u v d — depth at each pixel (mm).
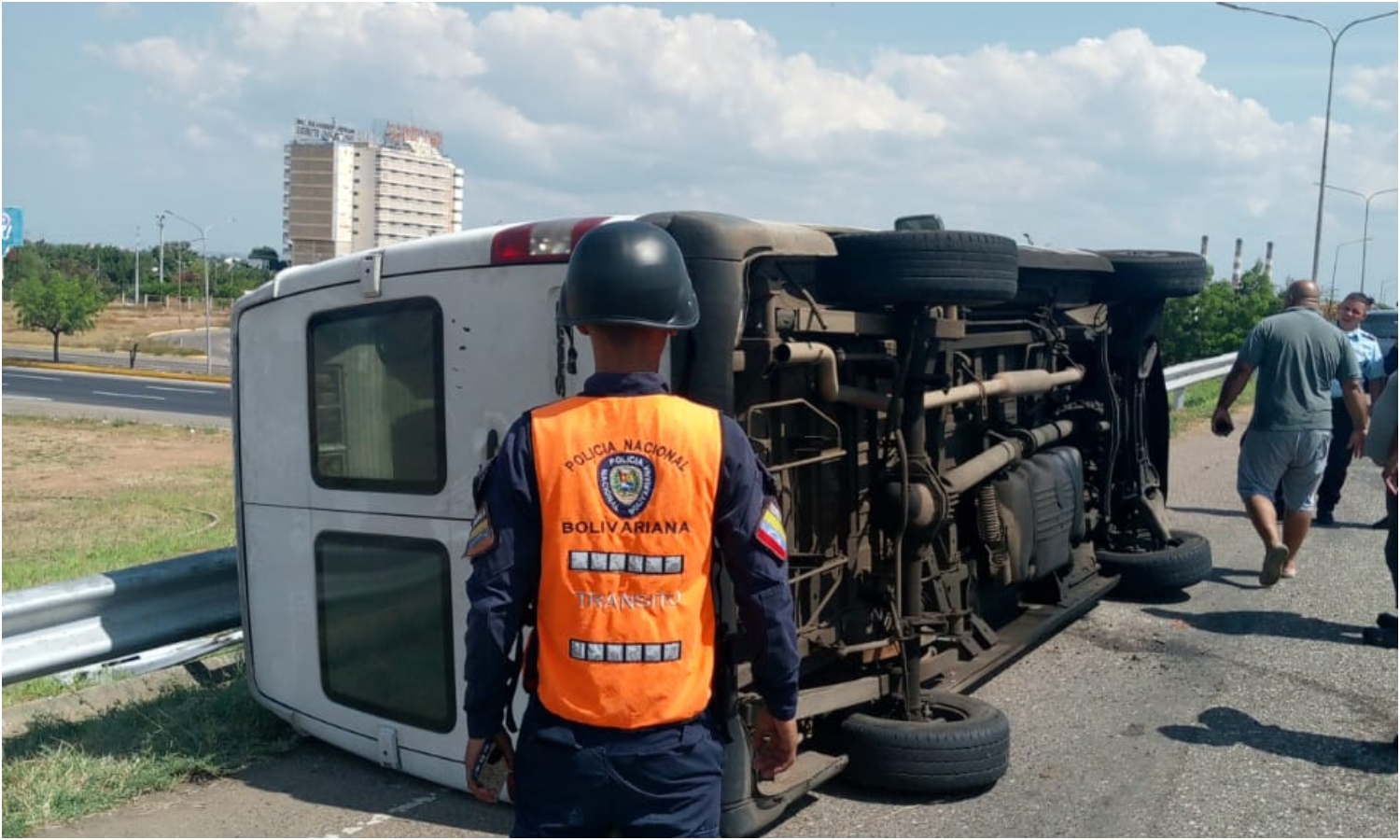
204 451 20812
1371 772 5004
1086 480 7625
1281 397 7391
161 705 5676
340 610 5012
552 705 2672
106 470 17922
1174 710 5727
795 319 4332
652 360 2758
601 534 2639
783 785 4348
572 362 4172
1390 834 4426
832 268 4578
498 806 4672
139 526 12320
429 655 4691
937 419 5469
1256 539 9547
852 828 4469
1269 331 7422
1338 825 4508
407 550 4727
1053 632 6879
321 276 4918
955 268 4469
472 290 4434
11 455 20000
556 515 2650
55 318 50469
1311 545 9352
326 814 4621
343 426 4910
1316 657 6539
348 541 4941
